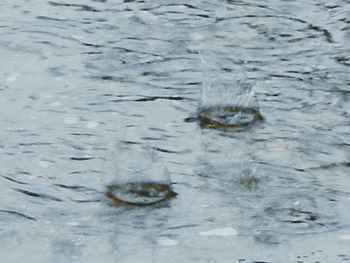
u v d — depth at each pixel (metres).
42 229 6.08
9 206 6.41
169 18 11.38
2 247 5.81
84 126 7.90
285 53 10.21
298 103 8.62
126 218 6.25
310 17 11.59
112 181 6.73
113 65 9.59
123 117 8.14
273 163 7.19
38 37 10.41
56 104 8.41
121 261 5.67
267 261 5.70
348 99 8.75
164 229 6.10
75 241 5.92
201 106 8.30
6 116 8.05
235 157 7.30
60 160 7.18
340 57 10.05
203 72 9.41
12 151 7.33
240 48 10.34
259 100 8.62
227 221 6.22
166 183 6.70
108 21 11.19
